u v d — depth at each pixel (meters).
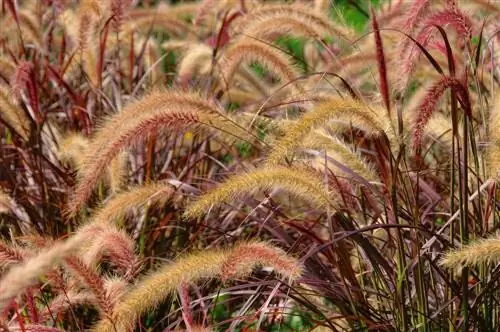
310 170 5.42
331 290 5.29
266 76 9.17
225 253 4.63
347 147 5.41
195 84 8.02
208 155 6.70
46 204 6.45
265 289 5.93
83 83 8.70
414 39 5.03
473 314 4.94
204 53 7.73
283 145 4.81
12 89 6.77
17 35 9.13
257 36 6.73
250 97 7.84
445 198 6.20
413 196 5.20
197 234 6.26
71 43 9.27
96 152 5.11
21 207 6.87
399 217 5.61
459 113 5.95
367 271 5.57
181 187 6.23
